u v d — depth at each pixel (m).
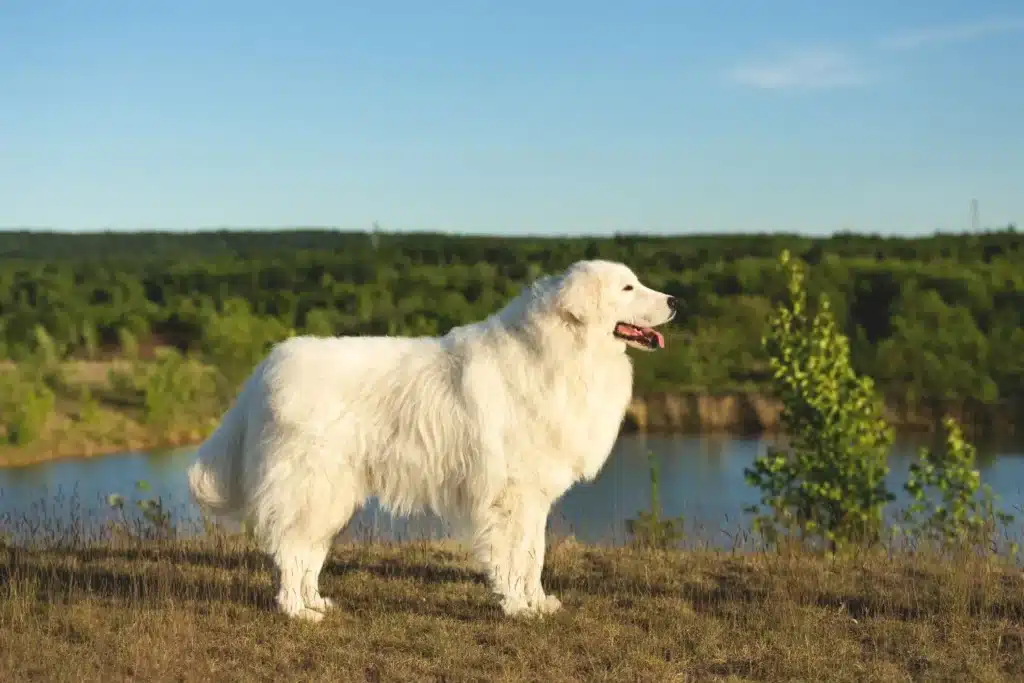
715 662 6.16
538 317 6.80
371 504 10.14
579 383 6.80
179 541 9.41
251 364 42.03
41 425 30.78
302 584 6.80
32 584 7.21
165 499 18.45
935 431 34.94
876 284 59.50
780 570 8.27
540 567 7.01
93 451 30.58
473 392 6.71
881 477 11.21
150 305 61.56
